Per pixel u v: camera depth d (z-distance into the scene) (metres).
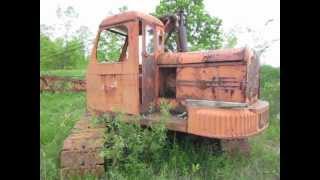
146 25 5.02
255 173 4.58
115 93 5.17
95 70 5.48
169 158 4.71
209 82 4.56
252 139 5.89
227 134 4.12
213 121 4.17
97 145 4.43
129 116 4.80
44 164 4.38
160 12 9.78
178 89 4.91
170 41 5.95
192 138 5.13
